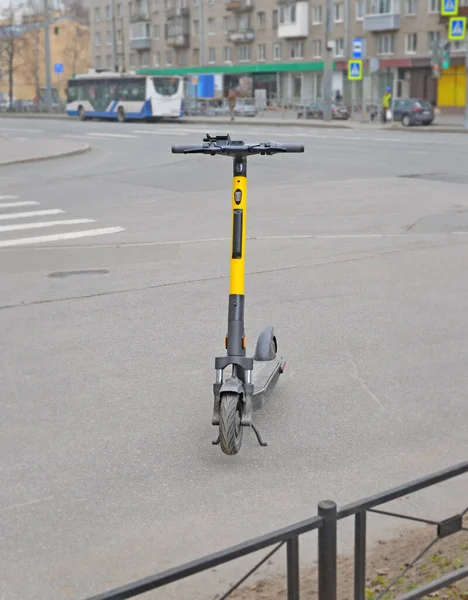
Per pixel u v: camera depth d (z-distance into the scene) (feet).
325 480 14.93
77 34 367.45
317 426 17.42
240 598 11.21
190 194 57.67
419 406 18.52
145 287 30.27
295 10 230.27
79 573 12.07
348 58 220.43
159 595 11.41
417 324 24.90
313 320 25.52
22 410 18.56
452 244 37.24
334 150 88.84
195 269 33.19
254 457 15.90
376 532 13.01
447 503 14.05
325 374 20.68
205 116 204.74
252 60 249.34
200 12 261.44
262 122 165.78
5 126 166.91
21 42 335.67
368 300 27.81
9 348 23.29
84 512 13.89
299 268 32.96
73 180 68.64
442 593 10.49
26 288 30.55
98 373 20.98
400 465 15.56
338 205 50.16
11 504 14.21
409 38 205.98
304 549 12.57
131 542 12.91
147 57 289.74
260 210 49.19
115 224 45.47
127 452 16.22
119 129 144.87
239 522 13.46
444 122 168.14
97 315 26.58
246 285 30.25
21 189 63.26
